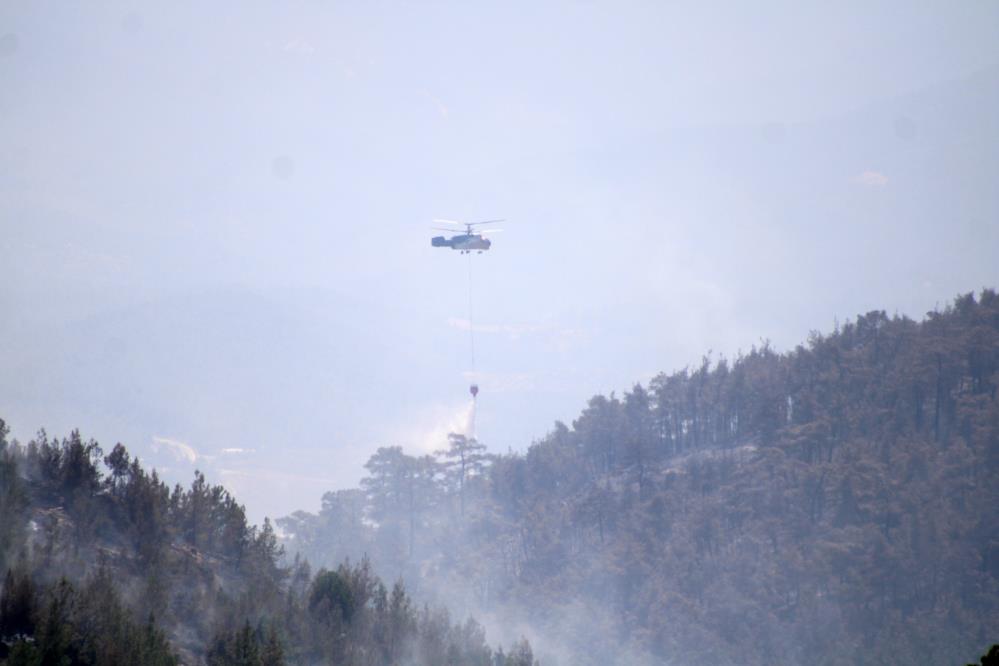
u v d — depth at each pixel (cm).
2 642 18900
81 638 19412
